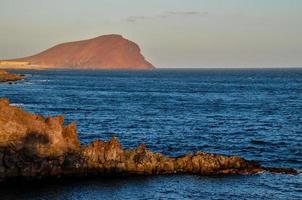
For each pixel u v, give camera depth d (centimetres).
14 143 6338
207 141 10269
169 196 6006
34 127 6575
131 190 6184
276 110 17762
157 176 6812
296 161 8281
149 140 10250
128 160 6906
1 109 6544
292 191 6275
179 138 10594
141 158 6975
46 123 6756
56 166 6475
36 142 6475
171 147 9469
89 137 10544
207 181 6644
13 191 5953
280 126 13125
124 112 16062
